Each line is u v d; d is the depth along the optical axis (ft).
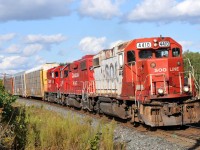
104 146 37.68
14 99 61.31
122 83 62.85
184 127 56.29
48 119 47.06
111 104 70.79
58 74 123.65
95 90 83.15
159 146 41.24
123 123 65.46
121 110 65.21
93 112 88.33
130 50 58.65
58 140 39.29
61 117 53.67
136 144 43.29
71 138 39.22
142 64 56.24
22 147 37.76
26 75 180.75
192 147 40.01
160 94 52.90
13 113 51.85
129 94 60.18
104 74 74.95
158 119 52.75
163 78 55.01
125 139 46.98
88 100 88.94
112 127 43.06
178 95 53.21
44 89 144.36
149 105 53.67
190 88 55.11
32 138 38.22
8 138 36.22
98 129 42.16
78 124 44.78
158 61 55.47
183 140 44.47
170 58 55.83
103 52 75.31
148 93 54.60
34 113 64.75
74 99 103.30
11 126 40.63
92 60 85.81
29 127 41.83
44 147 37.60
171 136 47.85
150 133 51.78
